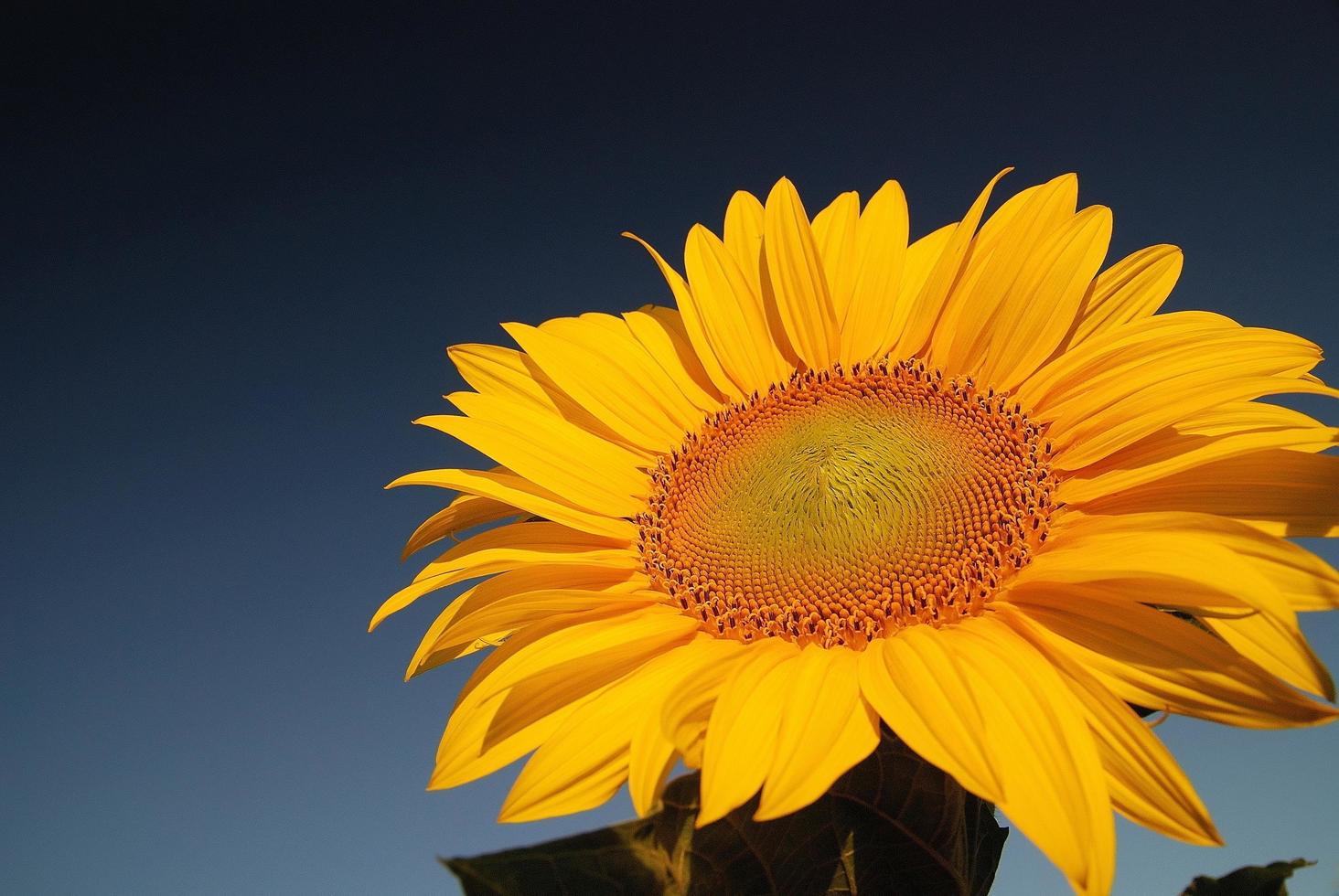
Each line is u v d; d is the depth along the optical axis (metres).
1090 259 0.39
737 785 0.27
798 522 0.35
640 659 0.33
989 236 0.41
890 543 0.34
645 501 0.40
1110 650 0.29
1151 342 0.36
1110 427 0.35
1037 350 0.39
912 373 0.40
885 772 0.30
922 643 0.30
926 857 0.30
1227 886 0.26
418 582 0.37
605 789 0.29
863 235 0.43
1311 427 0.33
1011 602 0.32
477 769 0.31
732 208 0.45
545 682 0.32
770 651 0.32
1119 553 0.30
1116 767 0.27
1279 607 0.27
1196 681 0.28
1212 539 0.30
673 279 0.43
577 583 0.37
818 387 0.41
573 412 0.42
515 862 0.26
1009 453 0.36
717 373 0.43
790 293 0.42
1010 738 0.27
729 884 0.29
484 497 0.42
